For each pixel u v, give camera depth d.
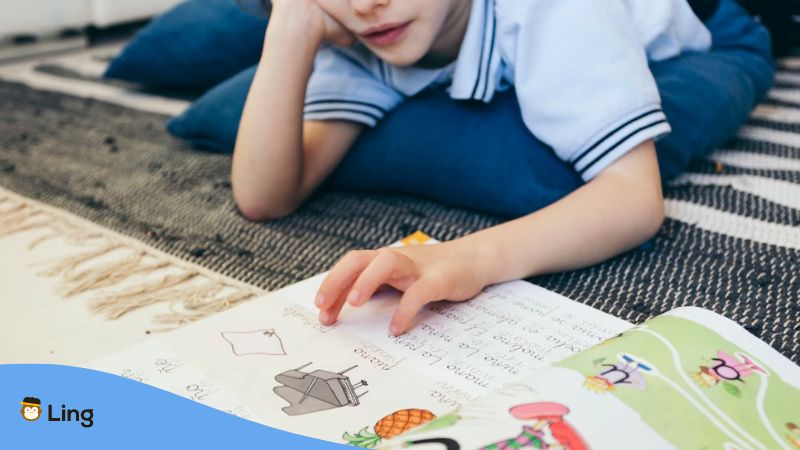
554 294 0.60
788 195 0.83
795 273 0.65
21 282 0.68
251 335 0.54
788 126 1.08
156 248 0.75
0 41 1.66
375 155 0.85
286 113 0.77
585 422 0.39
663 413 0.41
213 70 1.33
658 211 0.68
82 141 1.09
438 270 0.57
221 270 0.70
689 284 0.64
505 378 0.49
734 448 0.39
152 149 1.05
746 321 0.58
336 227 0.79
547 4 0.71
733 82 0.97
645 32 0.90
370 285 0.54
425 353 0.52
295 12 0.77
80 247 0.75
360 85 0.86
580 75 0.70
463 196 0.80
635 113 0.69
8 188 0.91
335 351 0.52
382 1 0.67
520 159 0.76
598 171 0.70
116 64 1.38
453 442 0.37
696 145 0.88
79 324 0.61
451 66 0.82
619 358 0.45
